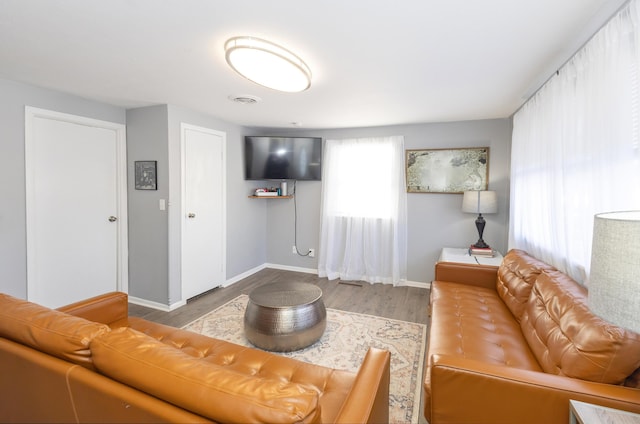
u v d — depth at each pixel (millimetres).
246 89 2637
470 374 1173
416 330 2744
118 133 3270
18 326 1134
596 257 854
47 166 2758
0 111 2422
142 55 1982
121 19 1563
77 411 983
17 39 1777
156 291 3264
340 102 2973
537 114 2457
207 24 1604
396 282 3994
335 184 4270
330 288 3926
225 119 3783
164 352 943
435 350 1623
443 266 2807
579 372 1170
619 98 1380
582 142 1720
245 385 805
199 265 3574
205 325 2832
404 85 2482
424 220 3959
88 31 1687
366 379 1133
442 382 1210
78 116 2893
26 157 2576
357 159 4145
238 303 3379
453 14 1493
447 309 2156
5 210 2480
